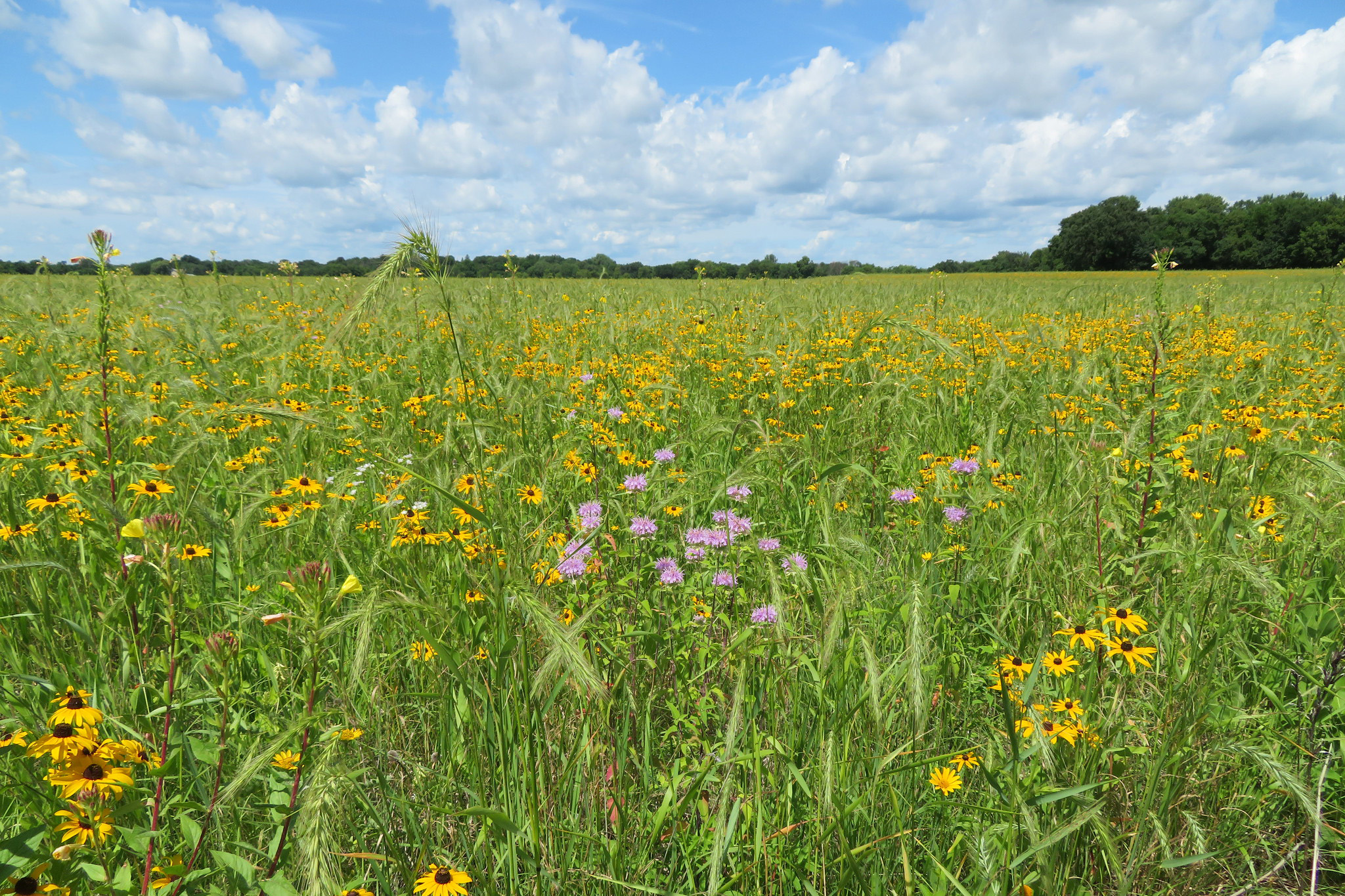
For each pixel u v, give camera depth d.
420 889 1.64
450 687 2.39
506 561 2.01
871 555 3.10
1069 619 2.52
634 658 2.61
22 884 1.39
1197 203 97.81
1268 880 2.24
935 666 2.42
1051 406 5.82
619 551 2.95
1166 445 3.53
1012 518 3.76
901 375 7.09
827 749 1.86
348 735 1.78
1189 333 9.23
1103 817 2.01
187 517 2.97
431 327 9.70
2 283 11.27
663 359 7.81
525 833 1.95
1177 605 2.77
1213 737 2.34
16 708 2.12
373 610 1.66
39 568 3.05
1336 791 2.35
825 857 1.89
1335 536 3.39
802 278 25.72
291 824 1.87
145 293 10.39
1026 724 2.10
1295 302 14.66
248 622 2.82
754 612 2.57
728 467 4.75
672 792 2.04
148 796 1.86
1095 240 94.94
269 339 8.63
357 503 3.67
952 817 2.16
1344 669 2.67
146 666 2.46
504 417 3.82
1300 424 4.83
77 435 4.25
